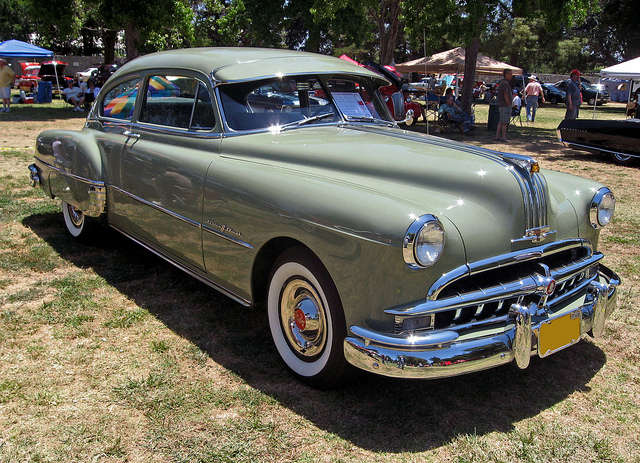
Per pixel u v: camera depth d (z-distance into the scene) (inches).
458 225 96.0
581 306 110.7
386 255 90.5
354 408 104.2
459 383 114.4
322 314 105.6
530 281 98.7
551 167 382.6
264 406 104.3
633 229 226.7
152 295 155.0
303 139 128.6
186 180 132.5
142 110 159.5
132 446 92.6
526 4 611.8
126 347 125.6
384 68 531.8
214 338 131.1
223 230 122.6
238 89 135.6
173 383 111.3
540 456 92.0
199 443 93.5
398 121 175.0
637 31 1619.1
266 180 112.7
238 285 123.3
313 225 100.8
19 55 747.4
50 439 93.6
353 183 106.4
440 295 92.6
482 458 91.0
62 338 128.6
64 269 172.4
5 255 181.3
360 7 684.1
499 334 95.0
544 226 105.6
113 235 198.7
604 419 103.2
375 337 91.7
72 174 180.4
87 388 108.9
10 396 105.2
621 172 362.0
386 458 90.8
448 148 119.1
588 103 1270.9
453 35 588.4
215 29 1326.3
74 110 725.9
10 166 329.7
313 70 145.9
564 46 1943.9
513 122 742.5
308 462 89.6
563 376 118.2
